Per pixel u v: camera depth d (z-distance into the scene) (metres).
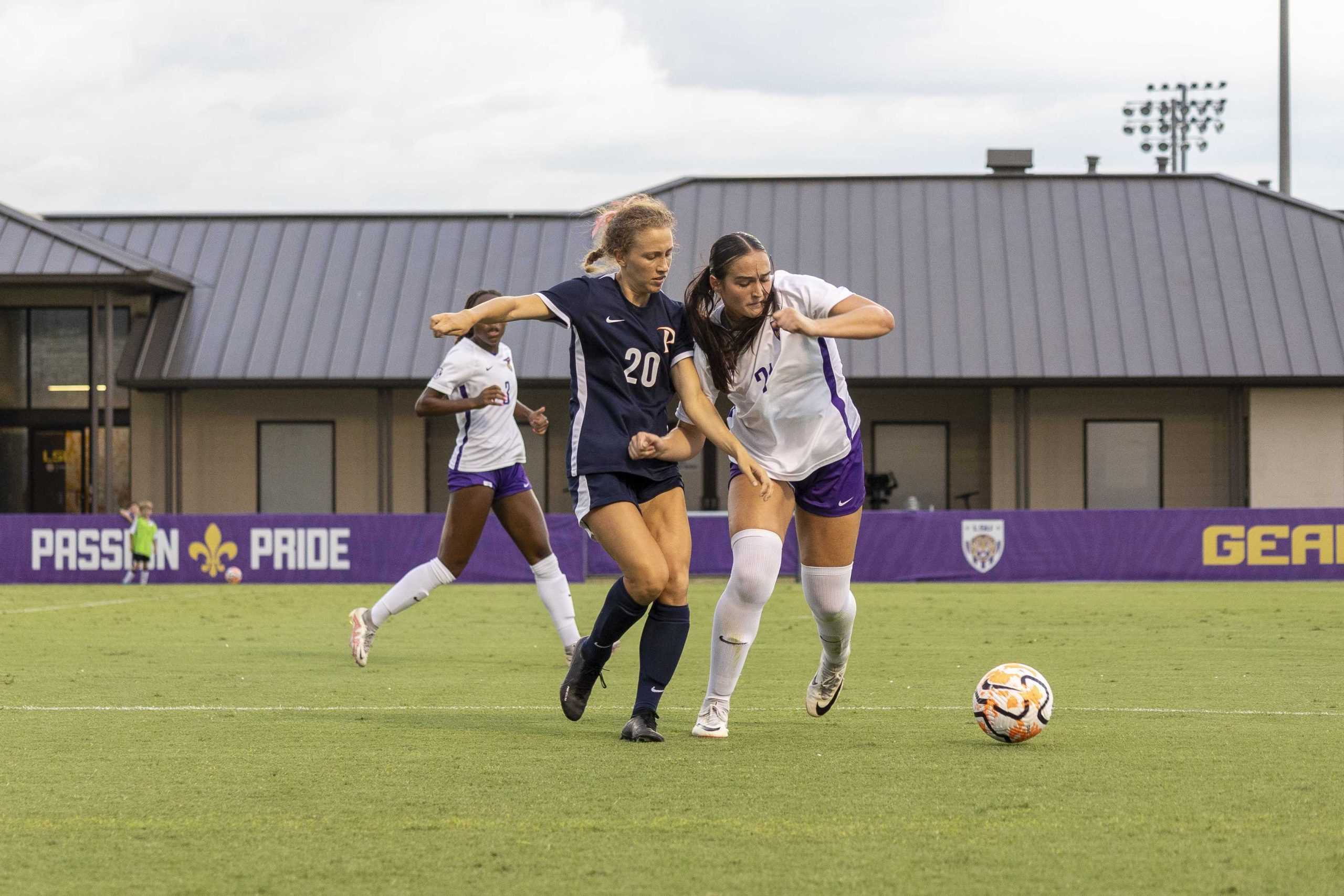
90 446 97.44
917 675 28.33
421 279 99.88
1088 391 95.62
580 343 18.33
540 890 11.59
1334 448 93.50
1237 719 21.42
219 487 98.19
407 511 97.81
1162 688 25.75
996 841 13.14
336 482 98.06
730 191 104.19
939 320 93.88
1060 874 11.95
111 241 103.12
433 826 13.91
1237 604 49.94
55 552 68.12
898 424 98.94
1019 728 18.64
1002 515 64.69
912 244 98.81
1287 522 64.25
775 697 24.52
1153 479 95.50
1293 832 13.48
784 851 12.80
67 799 15.31
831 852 12.75
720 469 98.88
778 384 18.25
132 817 14.42
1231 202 100.12
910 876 11.92
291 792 15.64
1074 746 18.64
